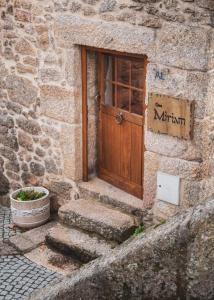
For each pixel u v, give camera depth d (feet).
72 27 17.76
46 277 16.80
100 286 6.45
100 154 20.04
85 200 19.43
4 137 21.97
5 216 21.43
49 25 18.52
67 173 19.95
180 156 15.93
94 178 20.35
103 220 17.78
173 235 5.91
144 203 17.51
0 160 22.57
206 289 5.82
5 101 21.39
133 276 6.22
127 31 16.21
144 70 16.93
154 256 6.05
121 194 18.97
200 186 15.81
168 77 15.53
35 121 20.39
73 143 19.31
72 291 6.64
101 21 16.88
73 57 18.25
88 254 17.16
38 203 19.58
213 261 5.72
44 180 20.94
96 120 19.69
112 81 18.67
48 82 19.30
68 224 18.62
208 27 14.24
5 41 20.42
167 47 15.25
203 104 14.98
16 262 17.71
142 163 18.11
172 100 15.55
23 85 20.31
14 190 22.33
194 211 5.93
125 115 18.40
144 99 17.19
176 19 14.82
